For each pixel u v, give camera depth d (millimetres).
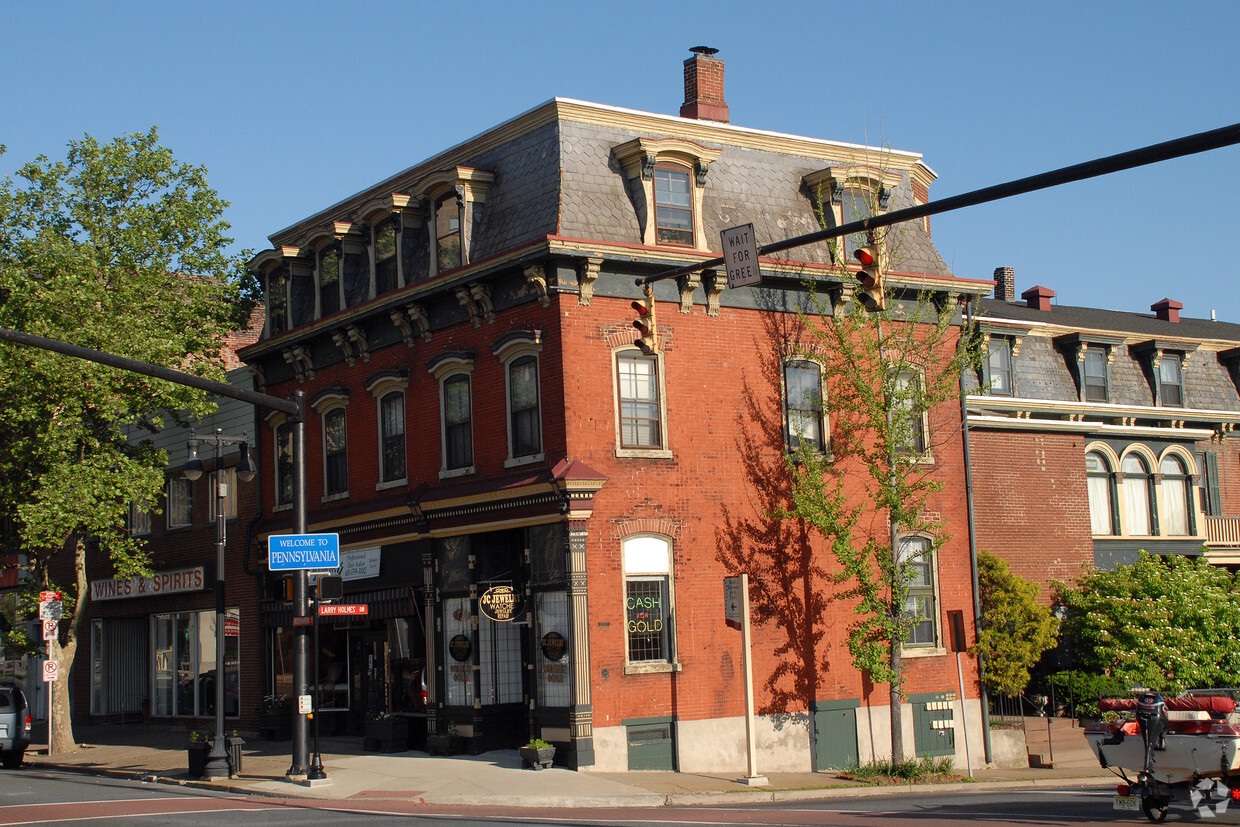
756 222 26781
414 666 27203
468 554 25719
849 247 27656
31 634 40125
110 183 31328
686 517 24766
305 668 22203
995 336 35594
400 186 29281
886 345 25188
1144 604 29234
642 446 24609
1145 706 16406
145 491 30500
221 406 34594
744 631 22797
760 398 26031
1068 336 37094
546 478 23453
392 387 28281
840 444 26406
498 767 23328
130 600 37938
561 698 23781
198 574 34656
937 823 16125
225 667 33750
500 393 25375
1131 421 37062
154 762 27203
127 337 29297
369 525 28141
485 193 26516
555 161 25094
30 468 29750
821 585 26234
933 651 27250
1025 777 24938
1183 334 42031
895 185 28344
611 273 24672
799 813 18094
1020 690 28469
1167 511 36781
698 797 20562
